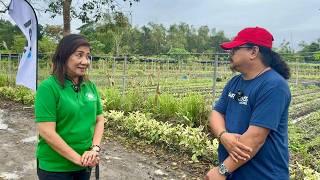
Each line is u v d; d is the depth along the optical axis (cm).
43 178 286
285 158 254
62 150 272
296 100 1595
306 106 1385
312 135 837
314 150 727
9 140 773
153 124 790
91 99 292
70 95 279
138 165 627
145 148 729
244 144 242
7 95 1388
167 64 2823
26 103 1275
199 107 837
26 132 852
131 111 988
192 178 570
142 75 2261
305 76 3056
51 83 274
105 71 1936
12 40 4241
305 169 523
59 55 277
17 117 1041
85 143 288
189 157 669
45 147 283
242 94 256
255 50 252
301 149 663
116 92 1076
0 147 716
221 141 260
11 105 1250
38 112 272
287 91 246
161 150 714
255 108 246
